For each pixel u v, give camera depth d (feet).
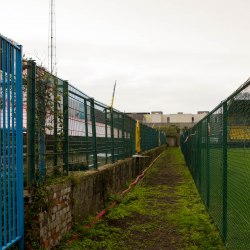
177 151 114.73
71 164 16.25
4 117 10.11
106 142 25.18
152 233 15.99
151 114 236.84
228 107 12.81
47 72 13.28
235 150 11.47
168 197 25.98
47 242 12.16
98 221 17.69
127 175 32.73
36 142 12.28
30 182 11.68
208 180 19.93
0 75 10.94
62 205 13.87
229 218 12.62
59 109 14.47
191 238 15.07
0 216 9.66
